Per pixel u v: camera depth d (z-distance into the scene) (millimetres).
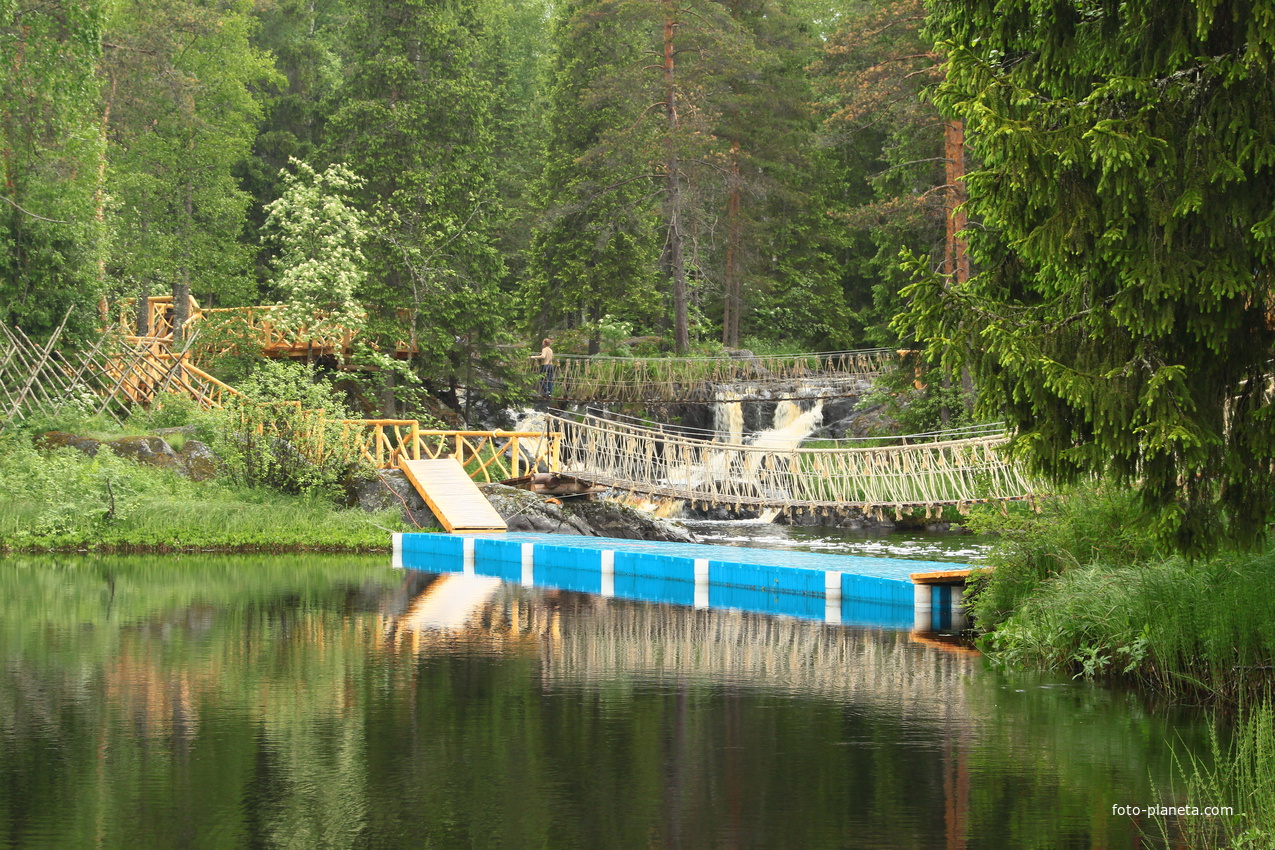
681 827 6758
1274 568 10023
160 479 24500
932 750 8367
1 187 28406
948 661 11805
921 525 30562
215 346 32062
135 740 8562
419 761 8062
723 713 9484
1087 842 6547
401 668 11281
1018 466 20734
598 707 9711
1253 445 8266
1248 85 8000
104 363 29500
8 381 26875
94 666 11227
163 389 28906
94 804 7109
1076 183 8164
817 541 26266
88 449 25000
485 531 24500
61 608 14883
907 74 31500
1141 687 10484
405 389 33000
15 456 23844
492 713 9461
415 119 32781
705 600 16703
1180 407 8000
